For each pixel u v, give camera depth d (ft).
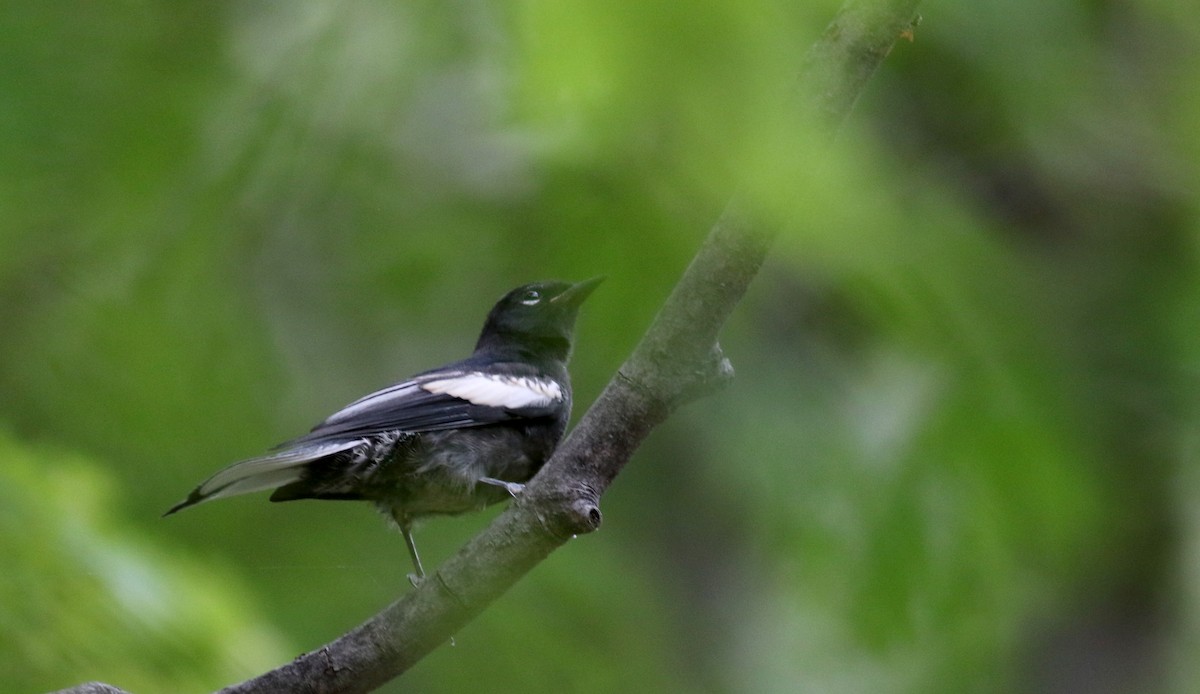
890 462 38.93
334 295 37.99
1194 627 45.78
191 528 39.04
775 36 22.16
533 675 39.63
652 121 24.56
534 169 32.50
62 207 29.63
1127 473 40.50
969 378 35.42
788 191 23.71
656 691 43.11
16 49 27.09
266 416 39.34
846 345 43.01
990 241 35.47
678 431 52.11
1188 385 39.73
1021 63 33.63
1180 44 34.47
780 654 53.36
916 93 35.14
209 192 31.40
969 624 39.73
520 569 24.63
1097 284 40.37
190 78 29.35
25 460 30.17
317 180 32.12
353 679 24.62
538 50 23.02
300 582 39.50
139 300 34.47
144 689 27.17
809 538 41.16
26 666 26.48
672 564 58.23
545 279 34.58
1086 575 45.09
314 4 29.58
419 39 28.81
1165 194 38.65
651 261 33.68
